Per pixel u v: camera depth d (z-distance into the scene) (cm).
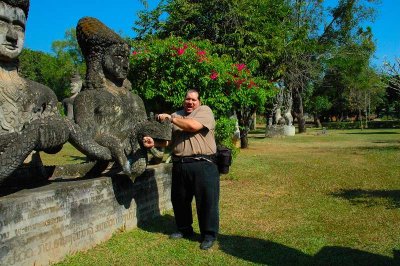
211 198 478
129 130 511
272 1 1536
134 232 518
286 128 2922
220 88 901
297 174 1038
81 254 429
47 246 391
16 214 356
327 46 2600
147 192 576
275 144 2103
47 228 391
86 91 534
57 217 404
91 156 461
